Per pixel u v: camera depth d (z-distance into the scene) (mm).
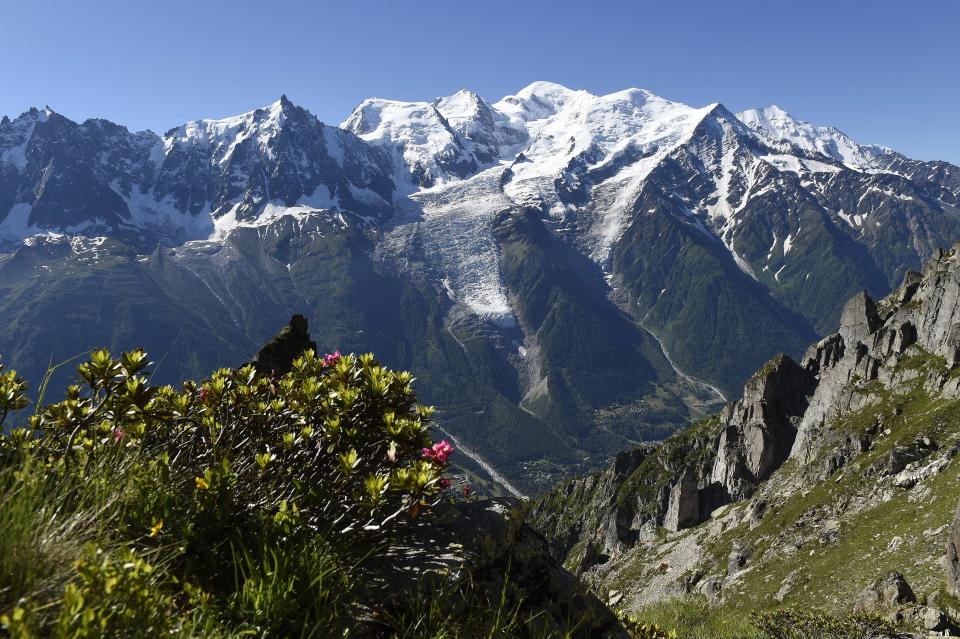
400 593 4082
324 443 5094
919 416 108750
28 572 2807
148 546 3639
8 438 4445
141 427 4820
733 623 20406
